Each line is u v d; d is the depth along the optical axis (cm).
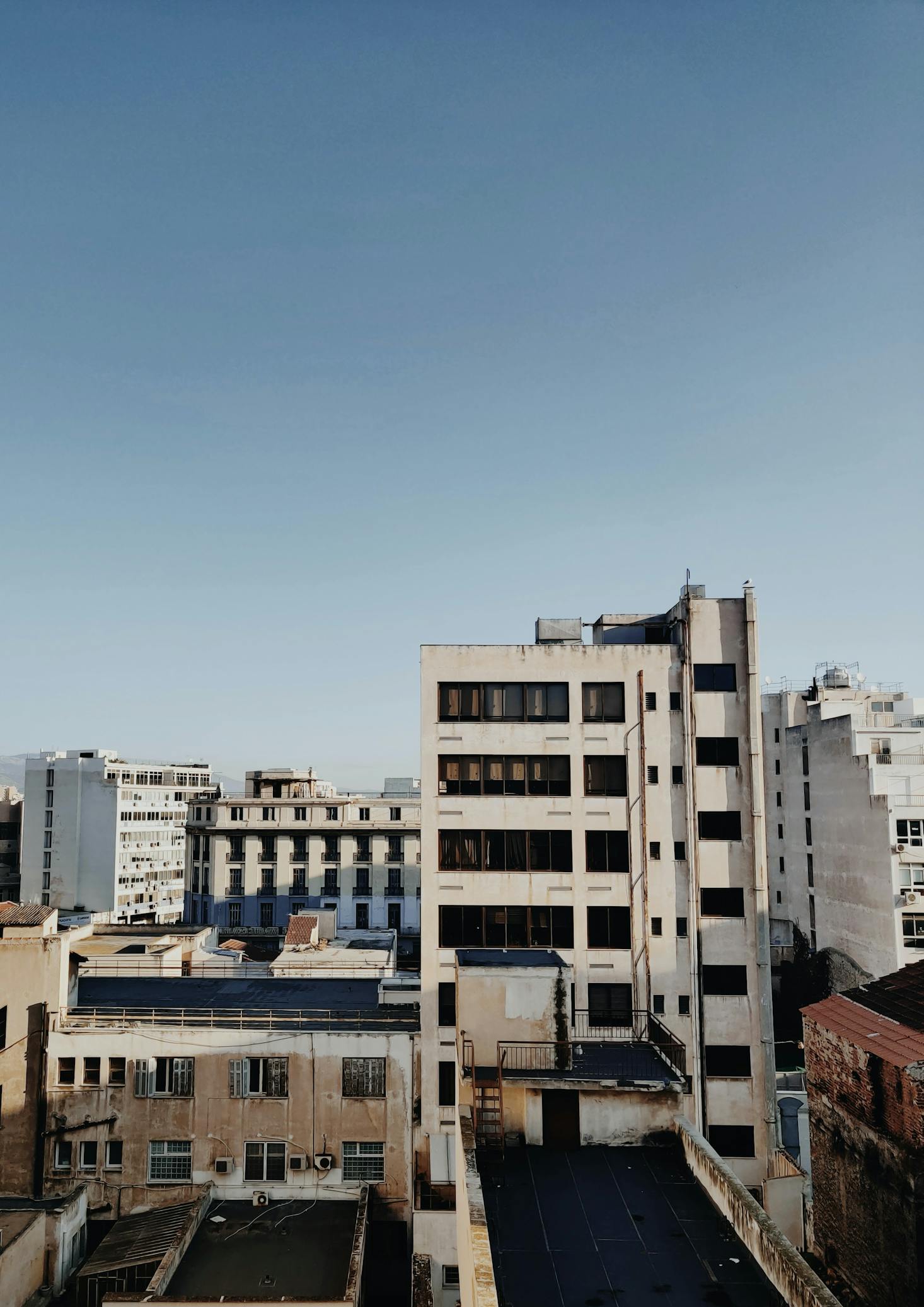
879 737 6138
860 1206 2327
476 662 3950
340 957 5366
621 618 4366
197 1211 3478
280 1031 3784
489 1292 1388
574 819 3862
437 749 3906
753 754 3859
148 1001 4338
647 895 3806
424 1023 3756
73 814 12019
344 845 9750
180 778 13562
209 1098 3750
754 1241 1662
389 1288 3597
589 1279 1622
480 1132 2198
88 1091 3750
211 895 9750
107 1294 2923
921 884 5644
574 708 3922
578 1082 2248
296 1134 3722
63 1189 3691
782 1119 4166
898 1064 2103
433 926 3819
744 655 3934
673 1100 2233
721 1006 3738
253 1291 3005
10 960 3812
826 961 6431
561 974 2559
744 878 3819
